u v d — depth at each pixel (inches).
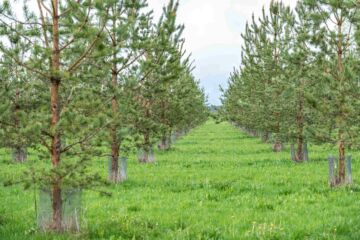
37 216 393.4
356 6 604.7
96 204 530.0
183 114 1236.5
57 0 384.8
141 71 601.9
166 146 1429.6
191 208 515.8
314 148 1395.2
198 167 942.4
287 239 375.9
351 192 607.8
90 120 366.6
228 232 403.9
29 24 382.9
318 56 649.0
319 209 499.5
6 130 368.5
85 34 369.1
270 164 981.2
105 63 554.3
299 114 959.0
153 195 598.2
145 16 686.5
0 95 422.3
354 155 1144.2
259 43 1362.0
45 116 369.1
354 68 610.5
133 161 1082.7
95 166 955.3
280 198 566.3
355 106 572.1
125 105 430.6
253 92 1358.3
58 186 362.6
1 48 368.5
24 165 953.5
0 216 460.4
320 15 639.1
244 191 631.2
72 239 365.7
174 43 752.3
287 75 960.9
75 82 399.5
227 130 2935.5
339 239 373.7
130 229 400.5
